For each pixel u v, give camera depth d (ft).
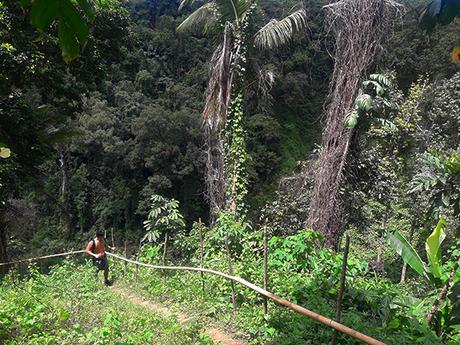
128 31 47.70
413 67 65.00
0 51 32.14
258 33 36.24
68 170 93.91
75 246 87.51
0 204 40.27
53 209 91.25
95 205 91.97
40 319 17.81
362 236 45.85
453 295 16.02
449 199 27.53
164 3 125.90
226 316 19.06
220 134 36.91
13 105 37.35
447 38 63.72
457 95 48.80
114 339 15.90
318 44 40.60
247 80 37.68
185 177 86.17
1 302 20.83
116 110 95.25
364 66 30.86
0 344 15.58
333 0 35.63
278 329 17.08
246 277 21.12
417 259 18.86
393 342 14.51
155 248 31.24
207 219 86.17
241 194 35.29
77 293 24.47
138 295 25.96
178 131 85.76
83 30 4.91
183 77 110.01
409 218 45.55
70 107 48.11
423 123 52.08
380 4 30.60
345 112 31.32
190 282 24.38
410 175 46.75
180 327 17.39
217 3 36.22
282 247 23.85
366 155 35.96
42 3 4.72
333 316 16.52
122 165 90.79
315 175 33.78
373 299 18.44
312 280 20.34
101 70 45.73
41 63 35.96
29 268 34.50
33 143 40.47
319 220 31.63
